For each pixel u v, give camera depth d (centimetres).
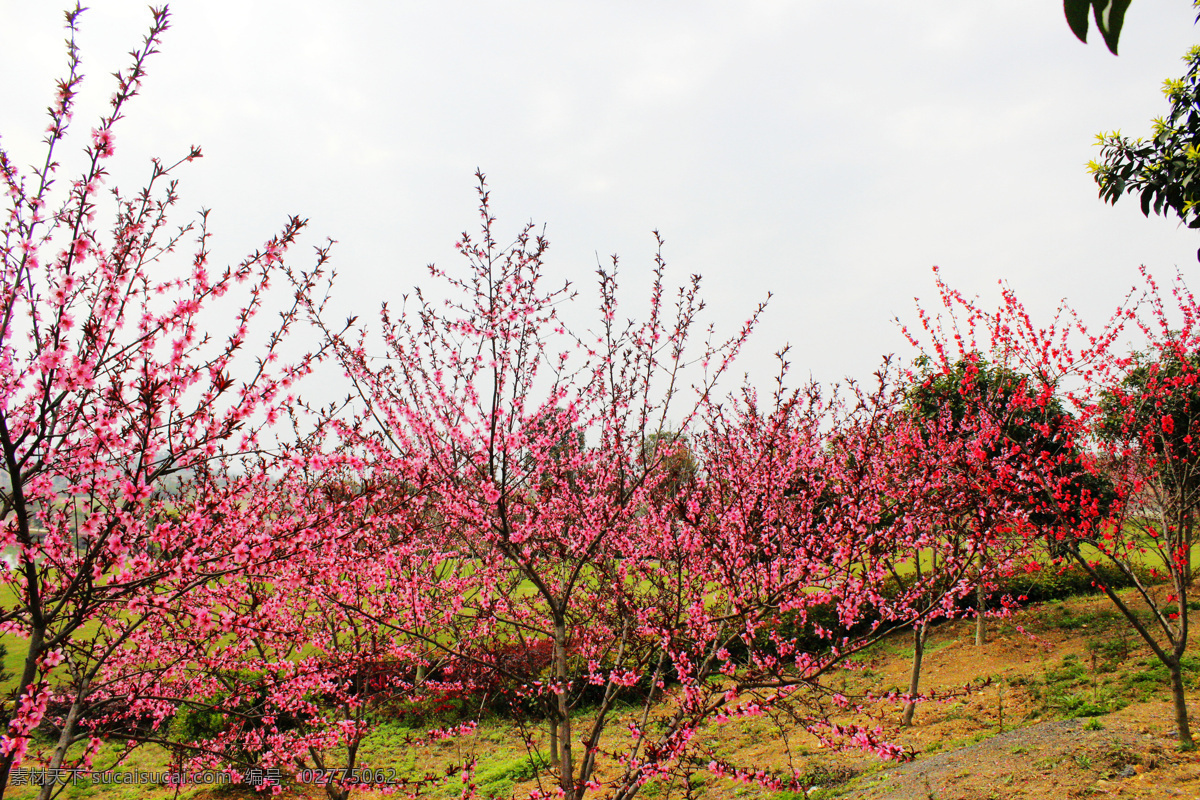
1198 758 522
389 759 941
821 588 512
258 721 704
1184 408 680
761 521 522
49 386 274
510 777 808
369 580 531
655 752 414
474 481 463
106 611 405
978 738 700
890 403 514
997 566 670
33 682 296
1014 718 736
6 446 266
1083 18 94
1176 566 594
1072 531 595
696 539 481
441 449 466
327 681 519
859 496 468
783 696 421
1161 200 384
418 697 600
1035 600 1302
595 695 1076
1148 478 648
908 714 788
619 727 932
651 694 471
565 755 435
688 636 477
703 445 639
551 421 523
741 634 468
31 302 293
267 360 329
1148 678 748
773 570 483
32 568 280
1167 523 616
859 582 442
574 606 652
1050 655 950
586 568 611
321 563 466
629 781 428
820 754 738
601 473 592
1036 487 616
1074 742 600
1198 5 164
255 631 385
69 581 317
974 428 747
